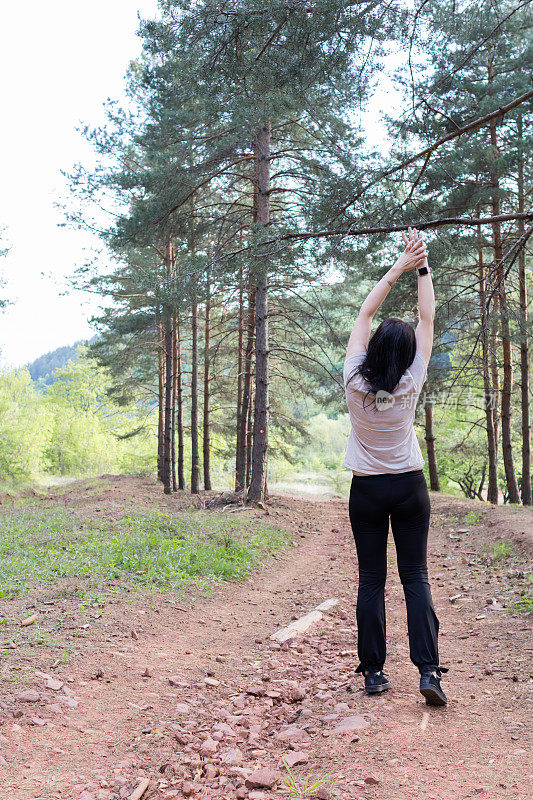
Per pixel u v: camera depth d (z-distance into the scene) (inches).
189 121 560.7
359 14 217.3
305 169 585.3
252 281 326.6
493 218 213.8
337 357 818.8
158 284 366.9
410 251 130.6
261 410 649.6
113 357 986.1
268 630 216.8
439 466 1289.4
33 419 1455.5
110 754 106.6
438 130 356.8
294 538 505.4
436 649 123.4
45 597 212.7
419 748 100.6
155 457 1569.9
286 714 129.9
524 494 690.8
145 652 171.5
